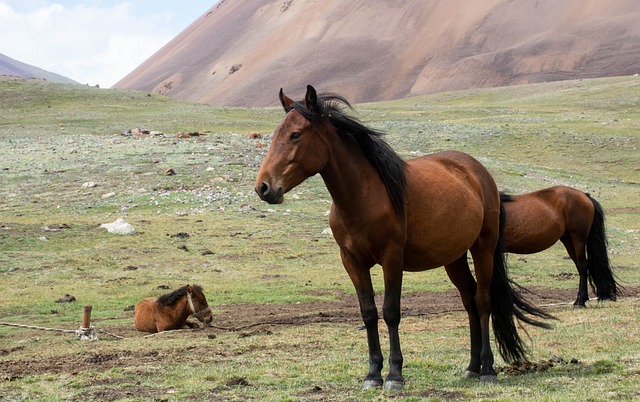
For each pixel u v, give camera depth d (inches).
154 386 343.0
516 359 348.2
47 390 341.7
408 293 789.2
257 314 655.1
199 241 1053.2
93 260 934.4
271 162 287.1
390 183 297.6
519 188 1659.7
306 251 1011.3
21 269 881.5
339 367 373.1
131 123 2645.2
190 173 1523.1
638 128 2687.0
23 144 2004.2
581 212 651.5
